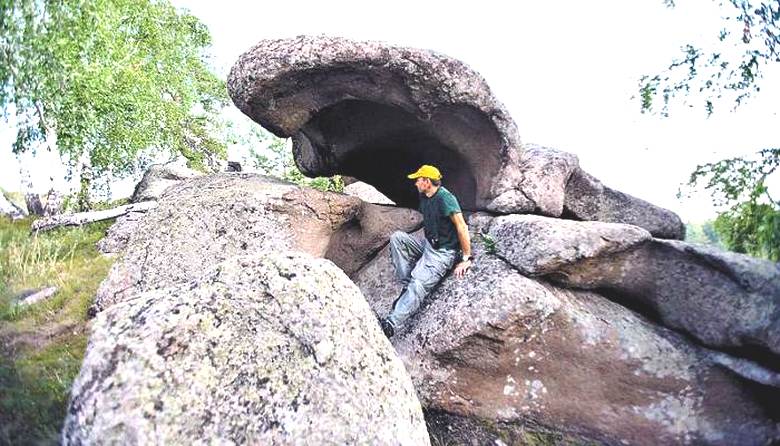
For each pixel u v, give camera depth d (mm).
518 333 5195
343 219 6879
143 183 14312
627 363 5242
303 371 3391
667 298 5660
